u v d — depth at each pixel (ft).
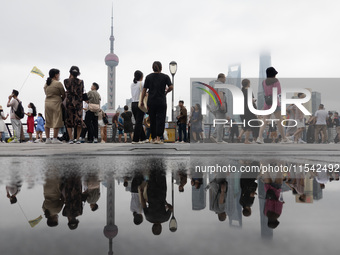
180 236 1.32
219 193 2.78
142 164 6.30
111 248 1.13
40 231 1.43
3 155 9.39
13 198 2.49
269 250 1.10
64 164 6.33
